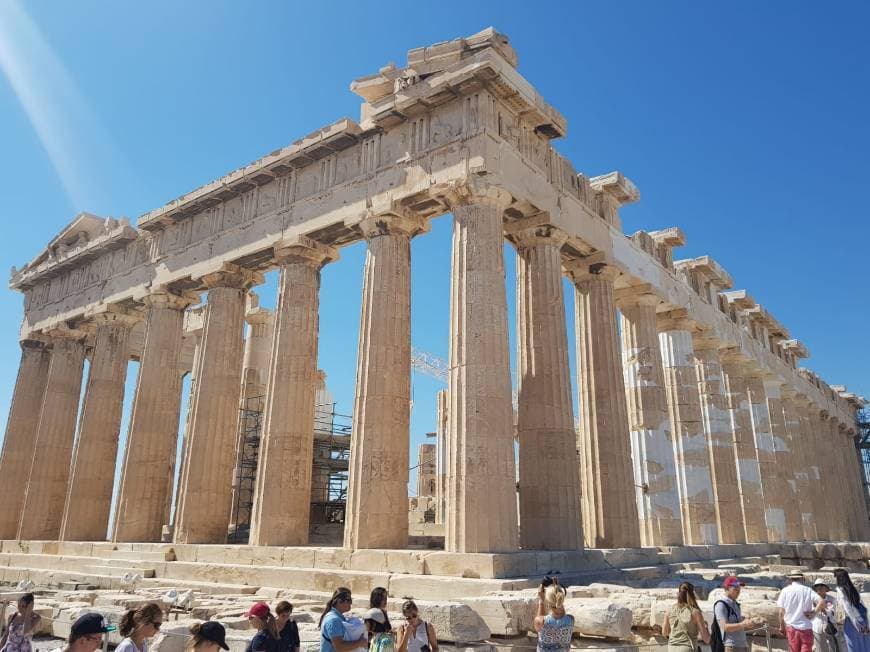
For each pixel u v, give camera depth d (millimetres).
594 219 22781
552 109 20375
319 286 23172
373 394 18281
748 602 11539
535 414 18812
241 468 34375
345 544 17453
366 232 20250
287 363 21375
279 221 23188
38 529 29547
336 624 7699
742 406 33438
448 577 14359
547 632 8633
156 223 27859
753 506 31828
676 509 24172
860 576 16938
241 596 15906
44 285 34594
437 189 18594
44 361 34531
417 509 37750
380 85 20641
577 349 22828
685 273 30250
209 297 25078
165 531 32531
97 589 19703
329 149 22109
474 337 16578
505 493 15688
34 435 33375
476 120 18391
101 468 28156
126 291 28859
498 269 17438
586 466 21562
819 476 42531
